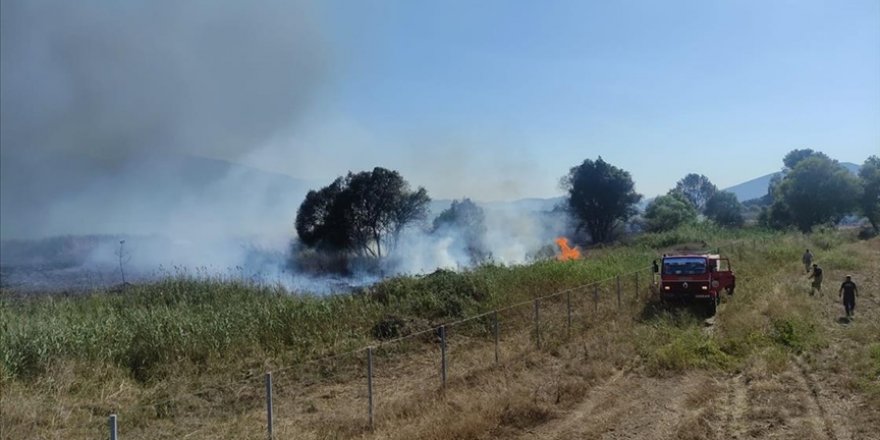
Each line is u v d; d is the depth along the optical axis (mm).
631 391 12469
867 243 49375
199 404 11227
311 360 14250
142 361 12945
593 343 16016
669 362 14180
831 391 12055
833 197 60188
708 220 63219
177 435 9625
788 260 35375
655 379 13320
